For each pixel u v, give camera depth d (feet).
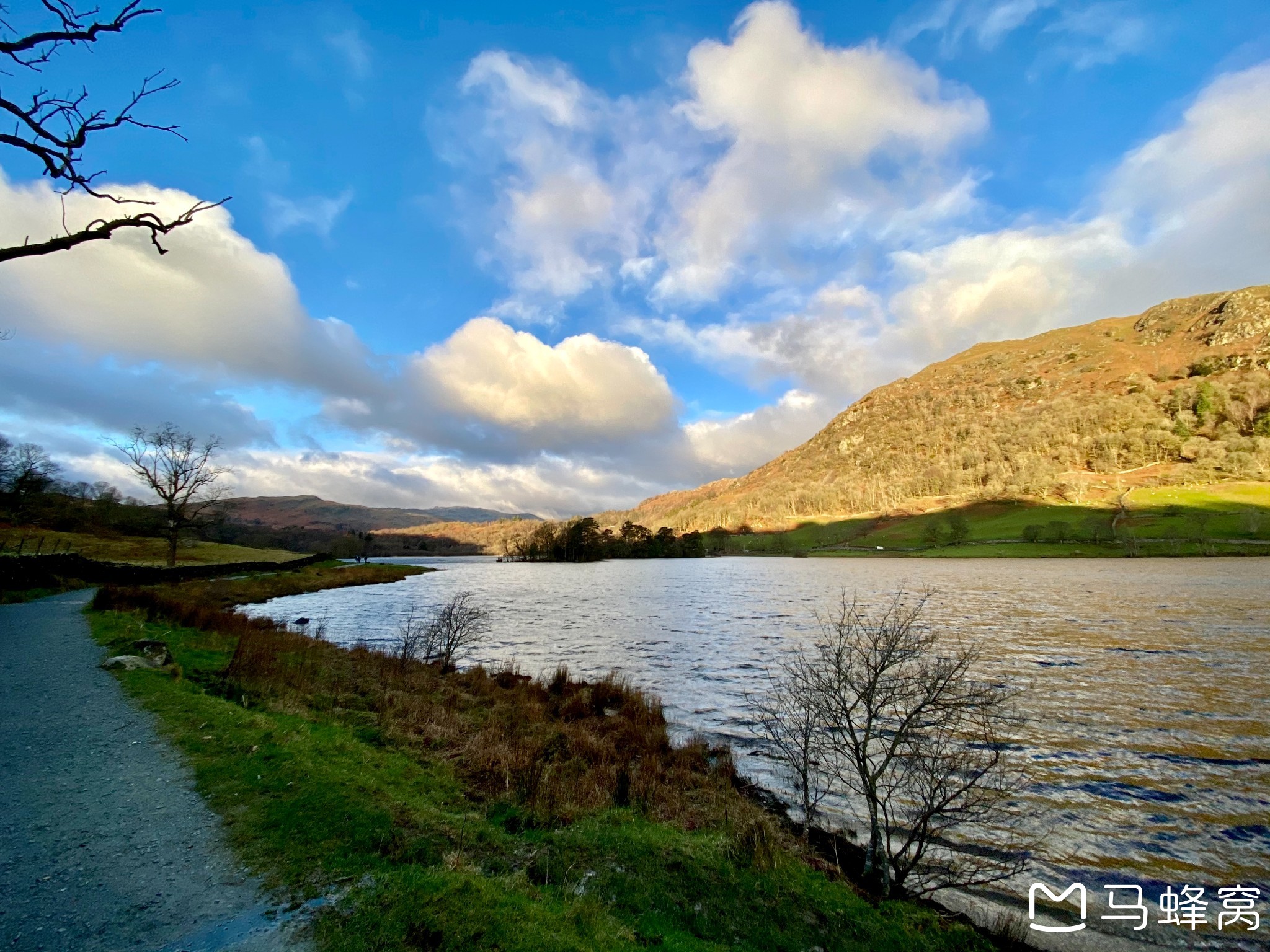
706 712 52.90
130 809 20.21
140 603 76.95
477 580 282.36
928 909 23.48
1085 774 38.91
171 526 150.92
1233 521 390.01
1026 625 108.06
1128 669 71.67
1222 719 51.21
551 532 538.06
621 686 58.39
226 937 13.62
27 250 21.94
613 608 148.87
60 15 21.85
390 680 53.42
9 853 17.06
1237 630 100.37
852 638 42.65
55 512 205.36
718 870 22.63
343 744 30.14
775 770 39.01
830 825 31.19
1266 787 36.94
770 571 337.11
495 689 55.77
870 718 26.89
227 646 56.85
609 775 33.40
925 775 33.06
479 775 31.14
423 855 18.84
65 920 13.93
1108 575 241.14
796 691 39.34
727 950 17.89
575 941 15.48
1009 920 22.57
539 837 23.43
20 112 21.54
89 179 23.15
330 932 14.02
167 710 31.45
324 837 18.75
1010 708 52.44
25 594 90.27
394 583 245.86
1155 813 33.40
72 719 29.99
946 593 174.81
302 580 192.75
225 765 24.08
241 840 18.26
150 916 14.28
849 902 22.30
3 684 36.68
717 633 104.27
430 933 14.25
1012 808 33.58
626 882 20.71
